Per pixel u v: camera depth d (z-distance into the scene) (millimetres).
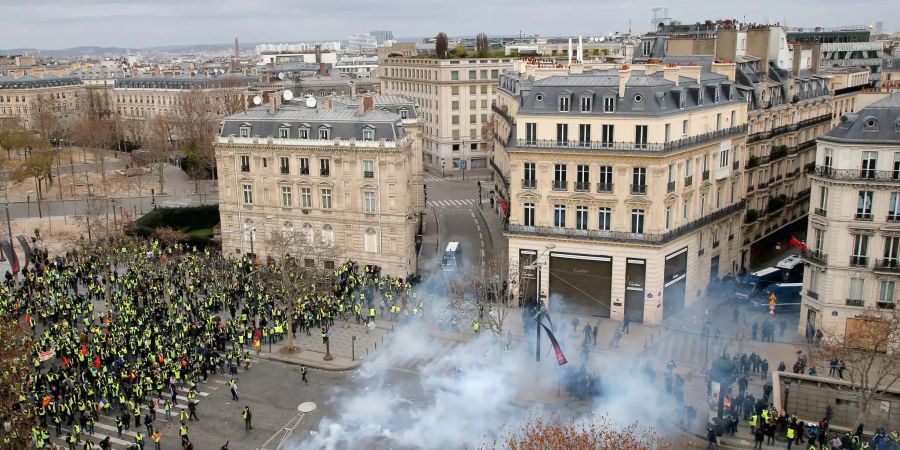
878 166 74625
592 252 90562
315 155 108812
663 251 88000
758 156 107125
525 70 130500
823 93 124500
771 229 116562
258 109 118688
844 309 78500
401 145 104125
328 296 94312
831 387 65750
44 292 99062
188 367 77250
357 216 108625
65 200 159500
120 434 67250
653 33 156375
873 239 76000
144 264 108125
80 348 80188
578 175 89625
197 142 175750
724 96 98000
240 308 96562
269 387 76062
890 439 60531
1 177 177125
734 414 65000
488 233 131625
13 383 64188
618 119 85812
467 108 195500
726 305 97812
